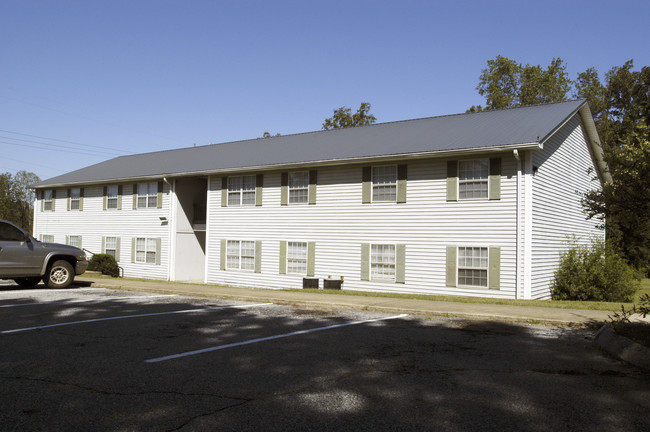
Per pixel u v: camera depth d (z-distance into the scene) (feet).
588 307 39.93
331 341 26.86
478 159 55.31
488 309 37.68
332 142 74.54
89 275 76.43
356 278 62.90
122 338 27.30
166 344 25.85
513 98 135.85
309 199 67.36
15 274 49.80
